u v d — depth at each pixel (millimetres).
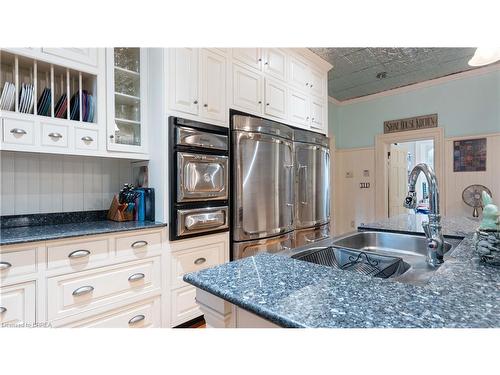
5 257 1372
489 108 3617
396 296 579
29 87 1665
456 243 1294
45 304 1479
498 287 624
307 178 3016
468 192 3662
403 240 1487
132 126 2213
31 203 1882
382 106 4492
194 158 2035
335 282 658
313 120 3279
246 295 592
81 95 1840
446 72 3768
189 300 2084
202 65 2170
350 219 4820
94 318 1648
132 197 2096
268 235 2484
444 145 3930
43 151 1650
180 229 1975
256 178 2404
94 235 1639
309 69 3229
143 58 2078
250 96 2525
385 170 4508
